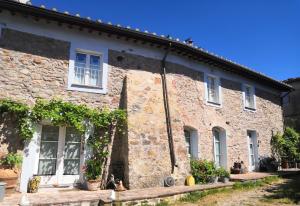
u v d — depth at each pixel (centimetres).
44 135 779
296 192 843
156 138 880
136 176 800
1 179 643
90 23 812
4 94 724
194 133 1067
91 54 881
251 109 1365
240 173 1172
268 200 749
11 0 700
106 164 820
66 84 811
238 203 718
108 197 639
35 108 744
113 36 909
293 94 1845
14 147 711
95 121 816
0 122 704
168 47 986
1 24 750
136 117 863
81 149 812
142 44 966
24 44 772
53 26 820
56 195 670
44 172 764
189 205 693
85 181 784
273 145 1467
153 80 949
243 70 1263
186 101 1048
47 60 796
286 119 1836
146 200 674
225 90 1237
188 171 915
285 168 1466
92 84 871
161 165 860
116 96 883
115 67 900
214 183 925
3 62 738
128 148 813
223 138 1185
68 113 774
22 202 553
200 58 1107
